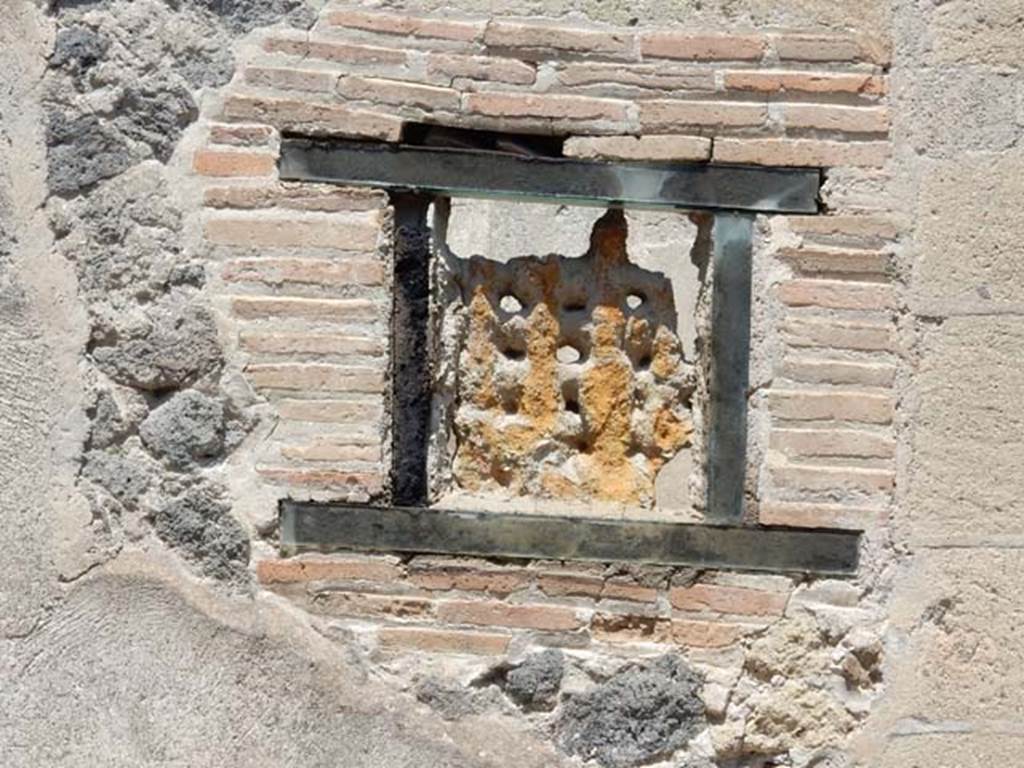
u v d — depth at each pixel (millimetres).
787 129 4031
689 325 5055
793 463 4027
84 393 4008
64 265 4008
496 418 4078
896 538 4039
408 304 3998
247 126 3998
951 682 4043
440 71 4004
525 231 5316
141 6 4000
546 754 4020
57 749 3975
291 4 3998
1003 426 4047
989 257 4047
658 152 4008
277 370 3996
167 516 4008
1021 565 4043
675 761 4035
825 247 4035
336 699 3998
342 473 3996
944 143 4055
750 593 4027
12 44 4008
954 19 4062
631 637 4035
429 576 4016
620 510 4051
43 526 3994
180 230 4000
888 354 4043
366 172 3984
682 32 4023
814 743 4035
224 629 3998
